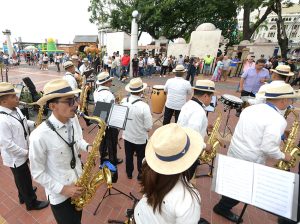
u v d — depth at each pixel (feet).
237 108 16.81
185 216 3.64
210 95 8.66
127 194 10.98
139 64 50.06
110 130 11.33
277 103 7.76
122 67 48.06
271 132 7.27
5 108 7.73
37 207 9.64
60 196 6.22
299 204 6.27
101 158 12.25
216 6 68.18
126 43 62.08
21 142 8.18
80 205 6.72
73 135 6.23
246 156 8.16
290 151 8.99
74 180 6.38
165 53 70.44
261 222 9.66
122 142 16.81
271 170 5.78
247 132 8.06
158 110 22.04
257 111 7.93
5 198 10.39
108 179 7.48
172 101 16.29
